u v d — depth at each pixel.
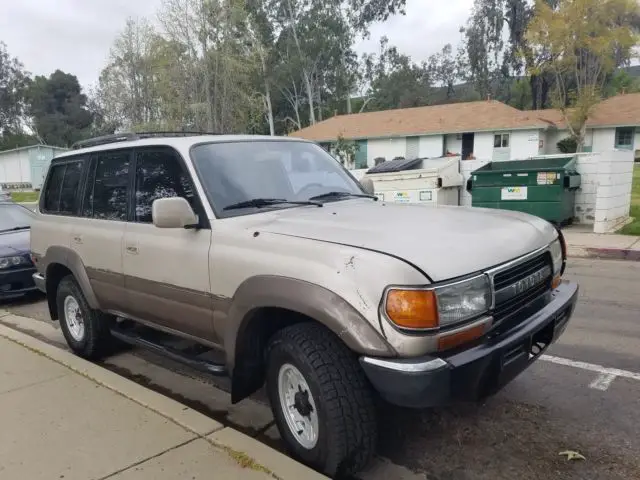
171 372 5.08
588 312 6.30
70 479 3.00
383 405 3.97
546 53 30.94
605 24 28.59
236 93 34.28
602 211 11.38
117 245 4.36
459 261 2.83
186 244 3.70
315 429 3.06
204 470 3.02
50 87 78.19
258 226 3.40
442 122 35.59
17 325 6.91
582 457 3.35
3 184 47.56
